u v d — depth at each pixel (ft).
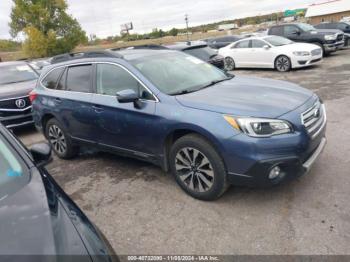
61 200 7.38
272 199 11.92
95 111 15.02
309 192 12.06
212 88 13.50
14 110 23.86
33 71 29.58
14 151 8.63
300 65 41.32
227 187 11.70
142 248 10.23
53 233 6.13
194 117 11.53
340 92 27.40
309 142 11.09
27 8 120.37
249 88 13.24
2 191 7.48
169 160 13.06
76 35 128.16
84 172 16.44
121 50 17.26
